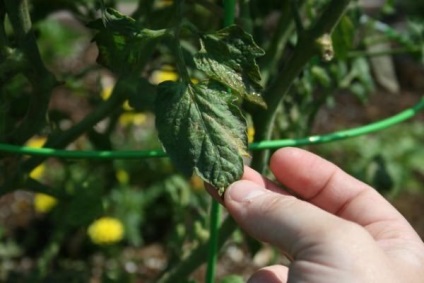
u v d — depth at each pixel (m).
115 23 0.33
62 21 1.20
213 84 0.34
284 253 0.36
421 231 0.92
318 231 0.32
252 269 0.82
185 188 0.67
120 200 0.83
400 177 0.94
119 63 0.36
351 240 0.32
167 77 0.73
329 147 1.04
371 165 0.65
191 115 0.33
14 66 0.37
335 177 0.41
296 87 0.56
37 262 0.78
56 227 0.73
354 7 0.53
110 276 0.60
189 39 0.56
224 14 0.39
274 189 0.39
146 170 0.81
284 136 0.57
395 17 1.36
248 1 0.46
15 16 0.36
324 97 0.60
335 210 0.42
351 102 1.19
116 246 0.80
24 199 0.92
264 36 0.60
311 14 0.51
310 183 0.41
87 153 0.40
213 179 0.33
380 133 1.09
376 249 0.32
